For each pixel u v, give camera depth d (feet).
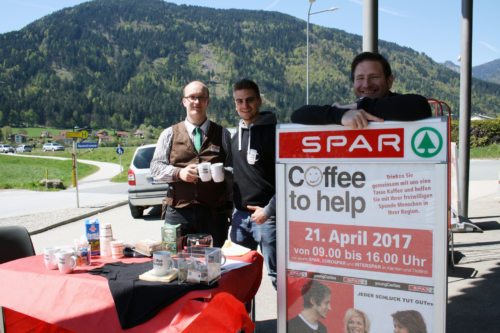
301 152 7.72
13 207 45.68
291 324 8.02
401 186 7.00
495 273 17.38
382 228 7.18
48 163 163.22
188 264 8.17
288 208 7.91
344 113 7.20
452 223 19.21
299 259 7.88
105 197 52.60
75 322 7.97
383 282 7.22
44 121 597.11
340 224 7.50
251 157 11.71
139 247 10.36
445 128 6.60
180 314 7.50
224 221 12.62
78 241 10.09
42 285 8.63
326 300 7.70
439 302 6.80
